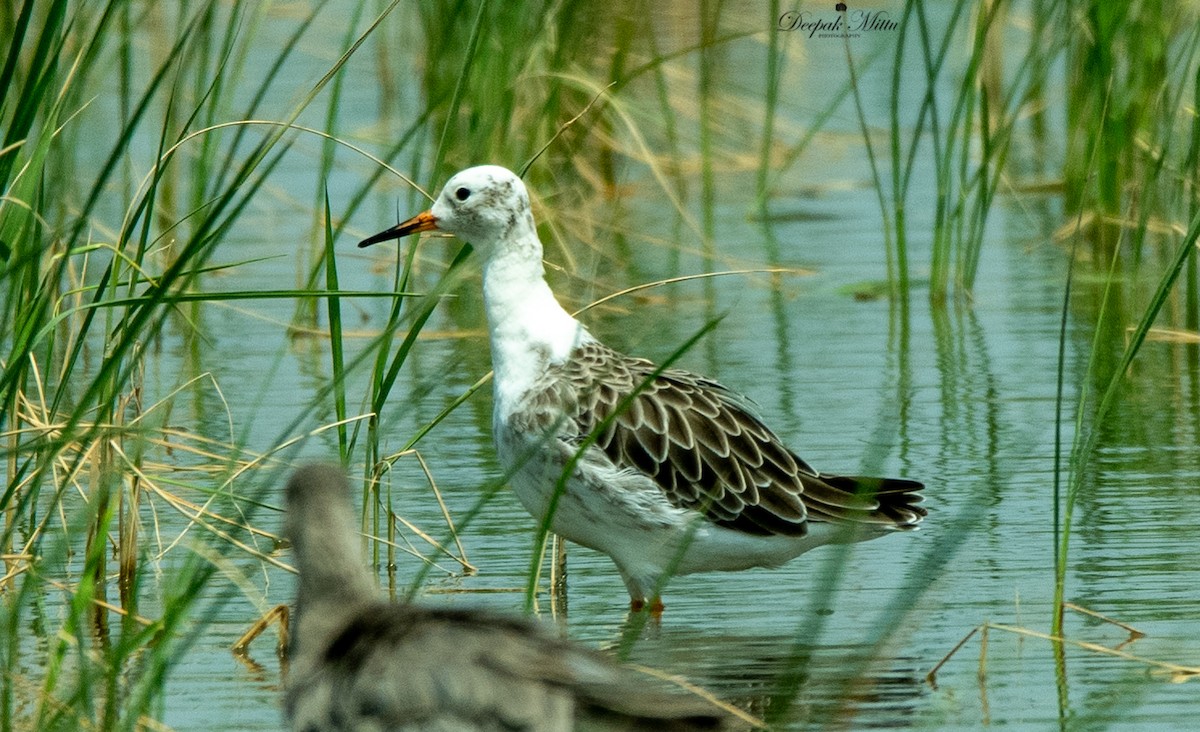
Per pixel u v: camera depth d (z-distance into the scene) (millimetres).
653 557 11828
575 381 12031
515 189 12422
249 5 29828
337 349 12180
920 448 14578
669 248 21641
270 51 30203
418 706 7043
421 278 20375
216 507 13242
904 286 19297
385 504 13531
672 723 6941
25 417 12016
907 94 28172
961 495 13445
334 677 7332
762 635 11070
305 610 7715
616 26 22969
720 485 11875
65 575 12133
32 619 11367
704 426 12008
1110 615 11062
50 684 9312
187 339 18406
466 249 12602
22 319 11336
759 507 11875
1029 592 11523
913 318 19016
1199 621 10922
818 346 17938
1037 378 16703
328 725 7281
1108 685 9984
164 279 9383
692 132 26172
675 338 18266
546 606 11773
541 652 7105
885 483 11961
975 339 18125
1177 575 11719
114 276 11602
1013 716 9562
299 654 7664
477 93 19141
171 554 12367
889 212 23859
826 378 16750
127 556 11898
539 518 12156
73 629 10016
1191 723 9406
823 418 15445
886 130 26656
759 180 22859
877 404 15859
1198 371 16891
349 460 12367
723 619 11422
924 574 11305
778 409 15719
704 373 16938
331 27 30297
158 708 9469
